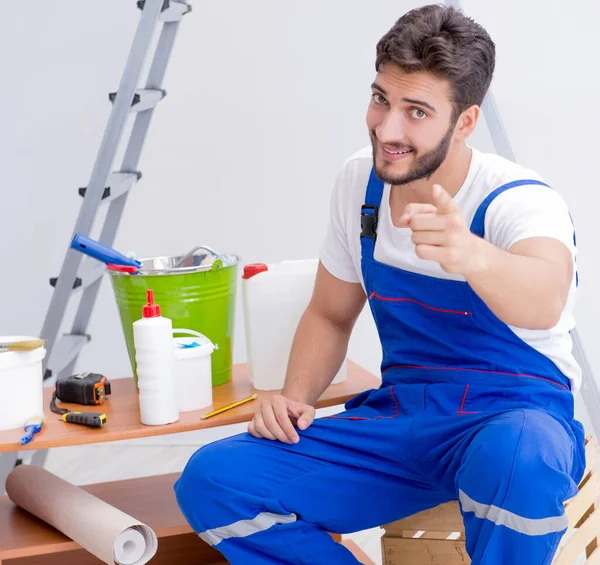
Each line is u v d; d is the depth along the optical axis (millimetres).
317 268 2115
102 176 2703
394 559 2010
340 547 1788
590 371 2938
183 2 2881
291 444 1802
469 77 1685
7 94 3359
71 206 3414
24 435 1812
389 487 1810
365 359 3396
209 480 1743
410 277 1846
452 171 1805
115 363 3480
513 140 3092
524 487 1497
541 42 3008
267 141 3324
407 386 1848
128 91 2680
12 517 2088
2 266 3441
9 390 1855
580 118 2998
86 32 3340
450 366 1832
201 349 1945
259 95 3303
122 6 3328
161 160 3361
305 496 1775
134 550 1853
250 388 2115
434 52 1642
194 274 2021
